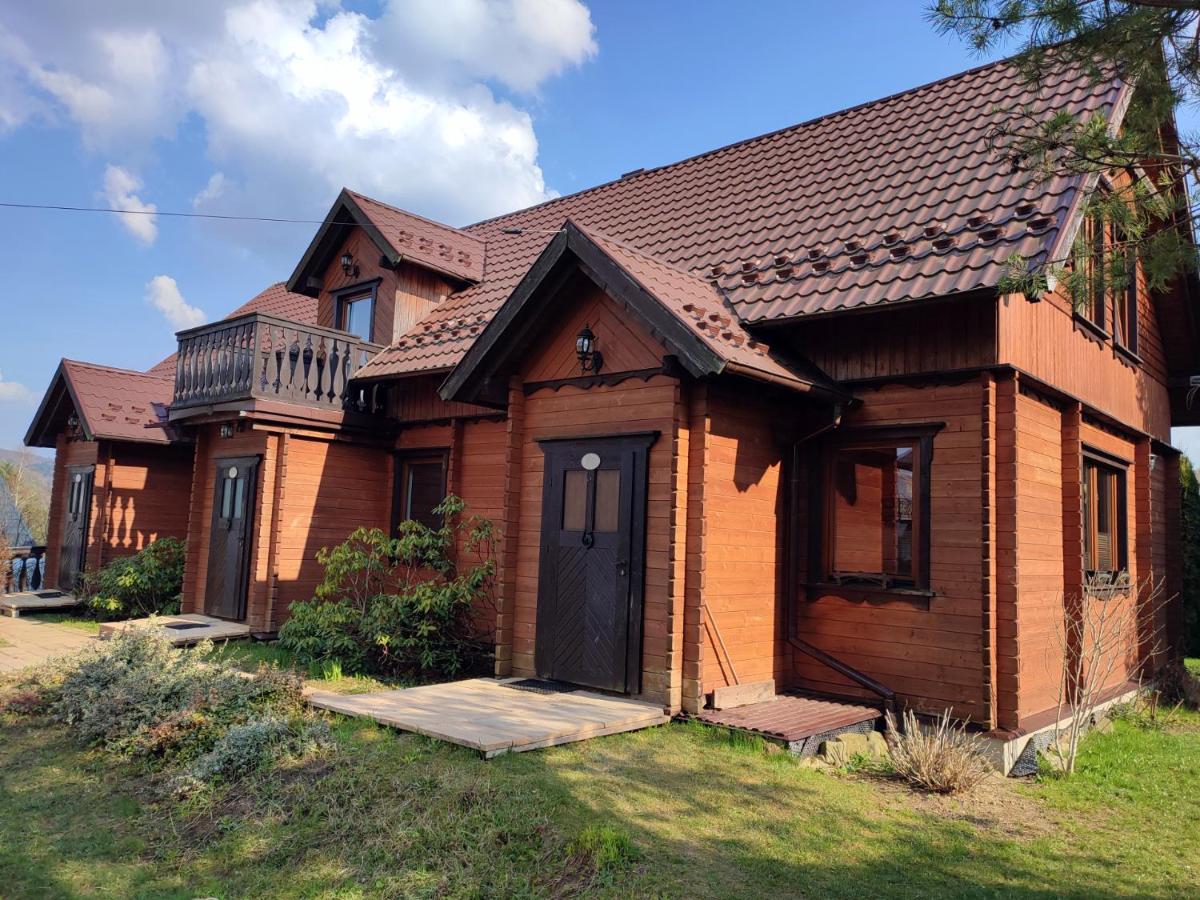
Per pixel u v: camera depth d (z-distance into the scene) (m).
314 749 5.72
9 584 15.77
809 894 4.28
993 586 7.02
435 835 4.52
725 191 11.70
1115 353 10.31
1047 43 4.91
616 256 7.46
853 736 6.88
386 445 12.23
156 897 4.09
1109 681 9.66
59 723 6.83
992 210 7.86
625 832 4.71
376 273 13.07
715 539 7.29
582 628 7.73
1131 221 5.44
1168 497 12.77
